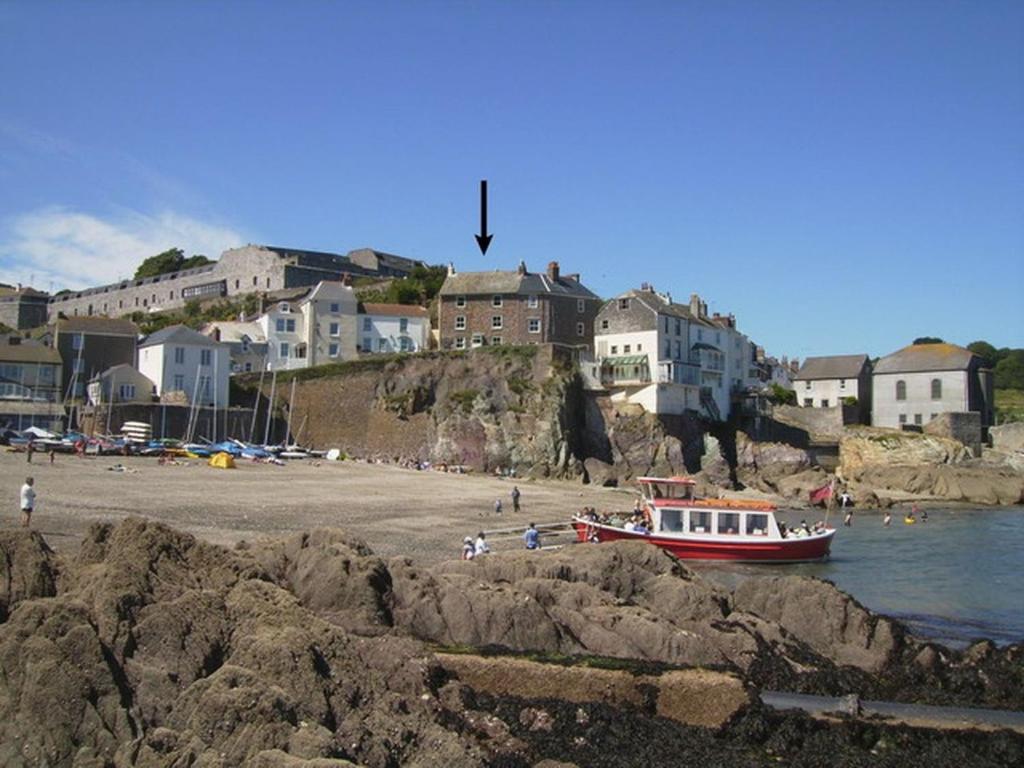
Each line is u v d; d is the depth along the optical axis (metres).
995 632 27.73
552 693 18.92
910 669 21.98
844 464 96.00
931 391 107.56
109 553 18.41
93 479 50.12
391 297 110.50
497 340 92.31
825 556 43.56
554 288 93.88
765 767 16.14
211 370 83.44
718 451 87.56
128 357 87.00
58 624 15.06
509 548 38.28
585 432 85.44
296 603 17.75
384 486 60.78
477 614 21.64
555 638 21.38
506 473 79.44
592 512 46.28
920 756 16.75
